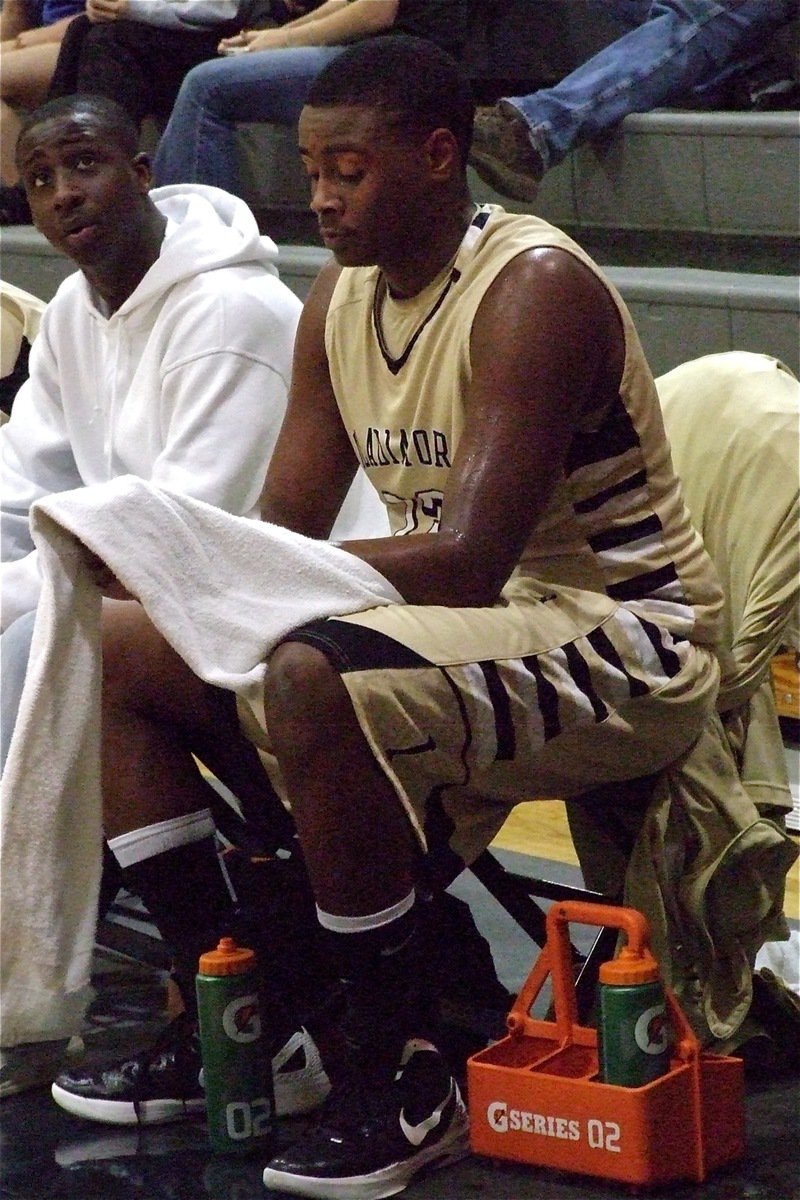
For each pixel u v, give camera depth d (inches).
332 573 180.2
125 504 179.5
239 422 240.7
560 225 442.3
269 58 454.6
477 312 186.9
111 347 253.3
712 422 219.8
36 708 185.0
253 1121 188.7
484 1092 183.8
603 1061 177.9
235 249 247.1
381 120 184.7
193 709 196.2
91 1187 183.9
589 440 193.3
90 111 245.9
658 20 421.1
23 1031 190.7
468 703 179.0
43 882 188.1
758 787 213.8
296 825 179.6
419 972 184.2
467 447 182.7
